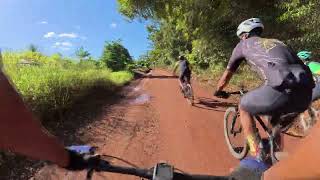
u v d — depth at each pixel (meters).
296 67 1.75
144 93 6.50
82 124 3.49
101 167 0.73
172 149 2.91
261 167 0.88
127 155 2.73
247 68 7.46
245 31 1.94
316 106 3.52
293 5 5.61
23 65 4.98
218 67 9.88
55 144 0.54
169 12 10.12
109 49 13.60
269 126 1.85
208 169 2.51
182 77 5.21
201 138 3.24
